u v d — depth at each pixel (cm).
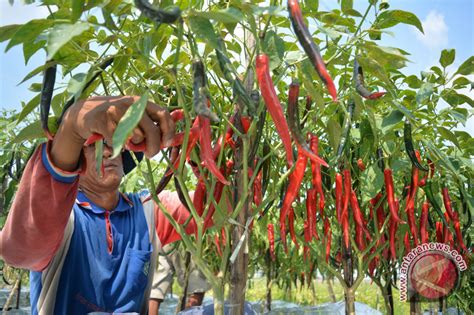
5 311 547
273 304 605
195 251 158
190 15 113
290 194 162
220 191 167
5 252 178
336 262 306
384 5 186
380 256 304
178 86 130
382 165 222
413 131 228
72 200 162
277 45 141
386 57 158
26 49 123
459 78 220
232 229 175
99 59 136
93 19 141
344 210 205
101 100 126
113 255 224
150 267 239
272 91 127
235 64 221
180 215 255
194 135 145
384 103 237
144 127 122
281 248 505
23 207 162
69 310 210
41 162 154
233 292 168
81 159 150
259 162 160
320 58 110
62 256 209
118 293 220
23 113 141
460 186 249
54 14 127
